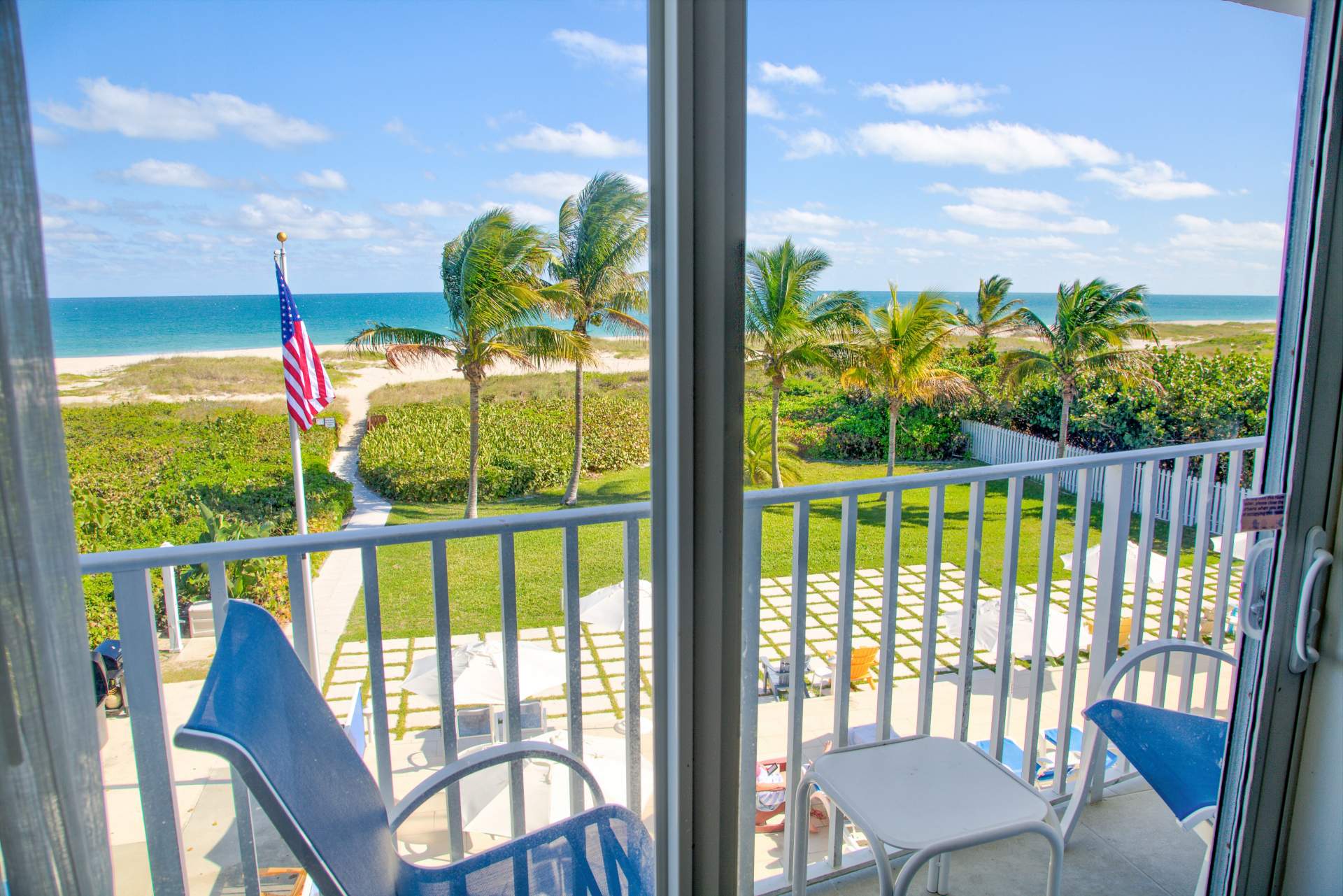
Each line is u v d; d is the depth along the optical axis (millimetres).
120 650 1243
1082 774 1731
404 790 2584
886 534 1695
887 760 1360
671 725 1117
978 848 1771
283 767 891
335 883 868
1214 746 1531
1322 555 1243
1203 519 2129
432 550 1417
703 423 1024
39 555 721
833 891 1672
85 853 771
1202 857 1738
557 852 1241
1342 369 1218
